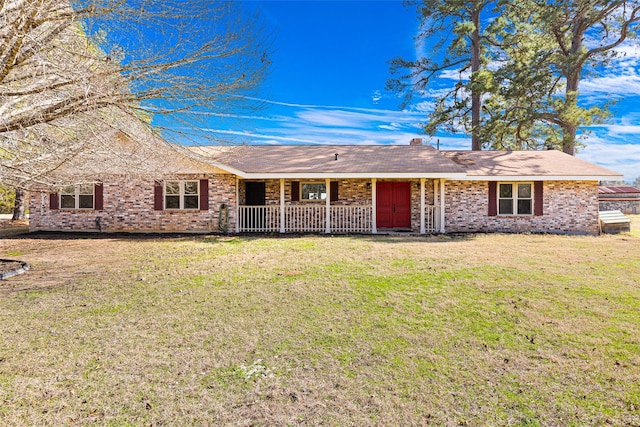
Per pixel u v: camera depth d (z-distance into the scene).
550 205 15.05
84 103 6.30
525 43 23.83
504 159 16.94
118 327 4.62
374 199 14.59
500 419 2.81
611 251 10.13
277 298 5.80
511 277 7.06
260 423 2.77
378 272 7.52
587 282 6.67
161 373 3.50
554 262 8.54
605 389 3.21
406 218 16.11
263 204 16.25
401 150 17.41
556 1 20.48
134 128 7.70
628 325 4.61
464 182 15.26
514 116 22.14
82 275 7.48
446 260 8.78
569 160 16.42
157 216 14.97
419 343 4.13
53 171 7.83
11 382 3.32
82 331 4.50
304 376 3.44
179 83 7.14
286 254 9.81
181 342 4.18
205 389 3.23
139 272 7.73
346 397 3.10
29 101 6.91
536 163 16.12
